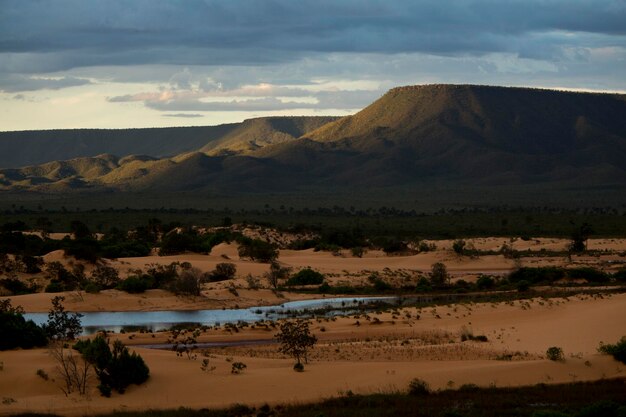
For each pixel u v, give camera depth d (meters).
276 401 55.09
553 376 61.34
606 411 49.41
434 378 60.72
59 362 60.56
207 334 88.38
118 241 195.00
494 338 81.31
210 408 53.22
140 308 113.69
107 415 50.97
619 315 83.50
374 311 108.25
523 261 177.12
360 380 60.50
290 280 146.75
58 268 135.75
